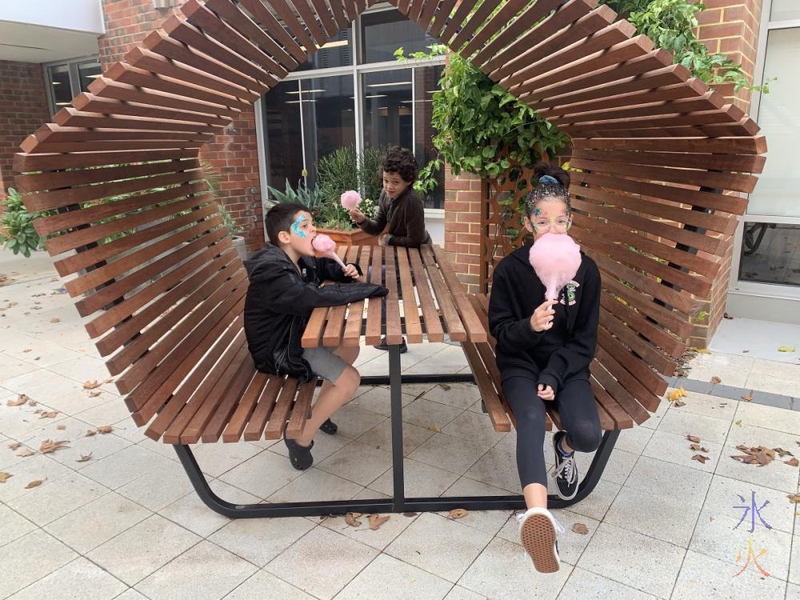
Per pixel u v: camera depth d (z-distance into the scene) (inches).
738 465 119.3
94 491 115.4
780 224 202.8
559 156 184.2
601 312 120.9
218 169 310.8
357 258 156.5
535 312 87.5
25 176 77.2
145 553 97.0
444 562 93.1
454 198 208.4
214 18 82.9
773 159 201.0
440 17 118.0
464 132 187.9
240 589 88.4
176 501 111.7
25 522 105.9
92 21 291.4
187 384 105.2
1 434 139.3
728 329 199.0
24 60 378.6
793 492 110.2
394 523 103.2
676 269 96.0
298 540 99.3
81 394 161.5
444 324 106.7
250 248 332.2
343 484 115.3
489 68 124.9
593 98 96.7
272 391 105.8
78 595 87.9
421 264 147.3
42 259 344.8
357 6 132.8
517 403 92.0
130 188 106.8
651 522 102.0
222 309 135.0
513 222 197.3
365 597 86.3
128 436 137.7
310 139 328.8
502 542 97.7
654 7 150.7
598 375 109.6
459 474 118.3
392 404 100.0
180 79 87.7
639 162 110.7
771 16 191.0
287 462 124.3
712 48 162.9
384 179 164.1
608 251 120.6
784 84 195.9
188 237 128.5
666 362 92.7
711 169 90.6
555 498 107.1
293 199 292.4
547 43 85.8
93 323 84.6
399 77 292.8
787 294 203.5
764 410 142.2
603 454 100.6
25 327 220.5
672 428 134.3
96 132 81.3
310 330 94.7
